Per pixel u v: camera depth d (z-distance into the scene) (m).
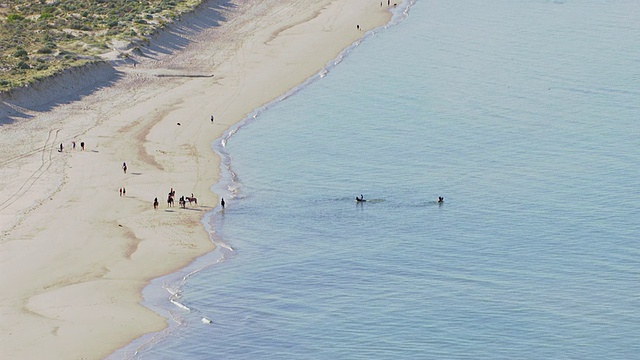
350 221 141.62
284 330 110.31
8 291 116.56
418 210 145.75
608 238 134.75
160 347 105.62
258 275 123.81
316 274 124.31
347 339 108.25
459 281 122.25
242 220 141.12
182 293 118.31
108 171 156.50
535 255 129.88
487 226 139.62
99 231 134.12
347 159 166.38
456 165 163.88
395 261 128.50
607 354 105.38
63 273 121.81
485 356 104.88
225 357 104.38
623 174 158.38
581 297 117.69
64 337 106.31
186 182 154.38
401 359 104.06
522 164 164.00
